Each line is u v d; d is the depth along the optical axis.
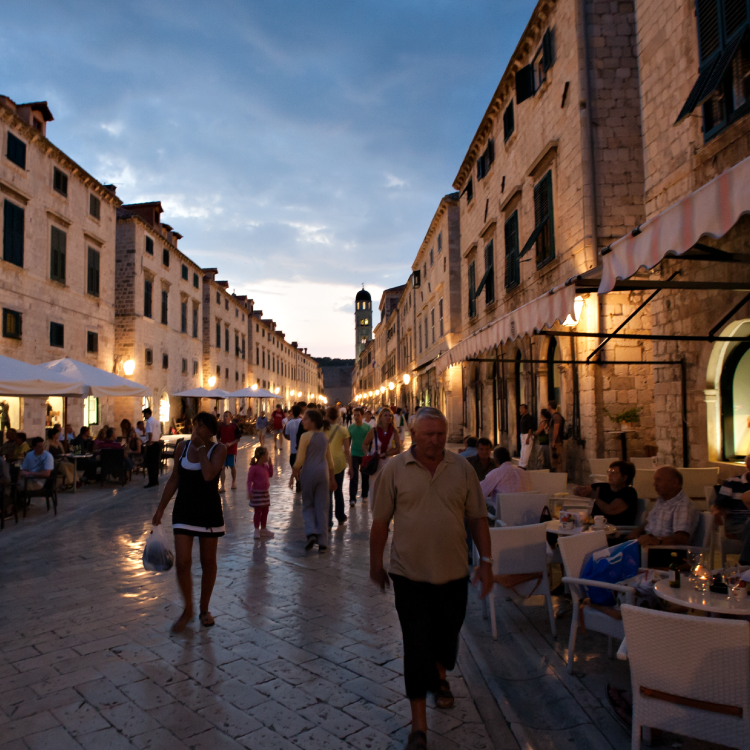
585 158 12.07
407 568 3.29
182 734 3.23
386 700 3.63
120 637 4.66
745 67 7.41
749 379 8.23
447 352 12.73
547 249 14.36
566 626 4.92
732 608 3.23
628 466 6.16
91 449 17.73
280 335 73.69
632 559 4.25
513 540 4.80
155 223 32.41
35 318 19.28
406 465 3.37
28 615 5.20
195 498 4.90
